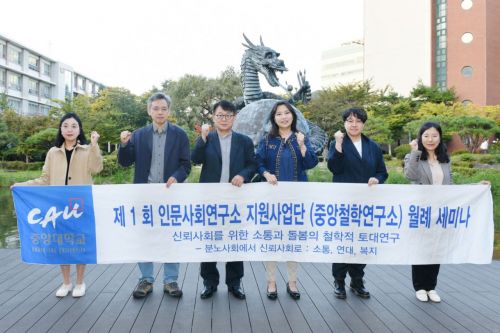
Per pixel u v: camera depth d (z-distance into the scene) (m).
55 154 3.73
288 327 3.12
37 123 27.39
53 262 3.60
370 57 41.06
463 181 15.85
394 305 3.61
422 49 36.41
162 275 4.41
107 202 3.59
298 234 3.61
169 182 3.56
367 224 3.62
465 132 25.72
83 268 3.80
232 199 3.60
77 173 3.70
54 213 3.58
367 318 3.31
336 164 3.75
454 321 3.28
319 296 3.80
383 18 39.94
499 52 33.75
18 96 39.50
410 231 3.62
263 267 4.72
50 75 45.31
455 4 34.09
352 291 3.91
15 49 38.94
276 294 3.71
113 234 3.60
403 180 14.54
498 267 4.84
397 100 31.39
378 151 3.82
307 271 4.59
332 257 3.62
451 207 3.63
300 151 3.75
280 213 3.60
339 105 28.81
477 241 3.63
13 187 3.56
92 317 3.28
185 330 3.05
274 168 3.71
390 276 4.45
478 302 3.71
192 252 3.61
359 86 30.98
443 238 3.63
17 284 4.09
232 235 3.61
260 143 3.85
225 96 30.75
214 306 3.52
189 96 30.67
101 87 52.38
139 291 3.69
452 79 34.03
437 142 3.72
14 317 3.28
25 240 3.59
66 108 27.66
